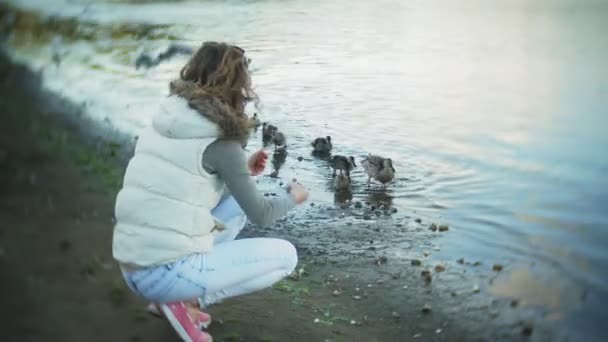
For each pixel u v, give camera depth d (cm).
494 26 1973
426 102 1177
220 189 364
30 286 456
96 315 422
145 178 349
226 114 342
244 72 354
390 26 1981
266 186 787
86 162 773
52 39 1908
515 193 746
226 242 379
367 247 598
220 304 456
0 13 2261
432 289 511
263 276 382
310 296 484
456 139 970
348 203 726
